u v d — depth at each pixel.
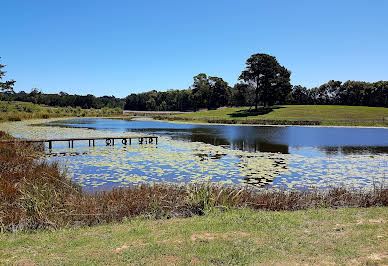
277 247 5.10
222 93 100.25
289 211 7.72
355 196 9.00
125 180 12.32
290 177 13.01
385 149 22.27
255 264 4.49
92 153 20.06
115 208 7.30
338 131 38.59
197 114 78.94
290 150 21.48
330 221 6.52
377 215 6.97
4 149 16.03
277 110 73.94
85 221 6.88
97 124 52.44
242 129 41.81
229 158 17.89
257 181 12.26
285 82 76.06
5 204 7.19
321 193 9.62
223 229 5.96
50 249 5.12
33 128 39.53
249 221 6.48
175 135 32.78
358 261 4.54
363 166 15.62
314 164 16.09
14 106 71.06
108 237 5.66
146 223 6.53
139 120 69.06
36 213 6.73
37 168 11.94
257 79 74.69
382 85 91.81
